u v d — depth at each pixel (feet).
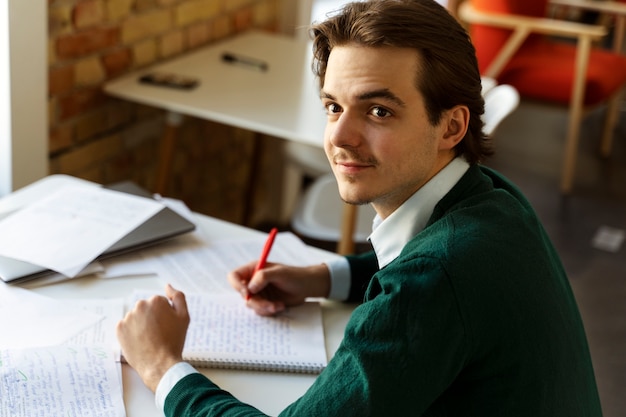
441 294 3.07
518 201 3.78
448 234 3.27
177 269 4.92
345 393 3.10
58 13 7.13
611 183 13.46
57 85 7.36
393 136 3.33
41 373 3.77
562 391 3.40
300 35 11.38
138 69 8.42
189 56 9.09
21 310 4.31
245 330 4.34
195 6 9.12
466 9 12.73
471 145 3.65
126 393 3.76
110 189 5.66
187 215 5.57
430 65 3.31
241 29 10.23
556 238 11.45
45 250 4.78
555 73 12.26
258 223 11.56
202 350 4.10
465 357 3.14
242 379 4.00
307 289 4.64
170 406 3.56
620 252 11.28
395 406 3.05
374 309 3.13
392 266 3.21
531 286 3.33
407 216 3.59
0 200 5.49
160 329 3.89
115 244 4.94
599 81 12.26
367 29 3.26
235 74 8.70
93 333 4.16
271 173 11.46
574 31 11.71
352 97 3.33
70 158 7.78
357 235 7.73
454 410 3.31
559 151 14.47
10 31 6.52
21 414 3.52
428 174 3.55
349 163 3.41
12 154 6.90
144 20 8.31
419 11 3.31
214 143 10.16
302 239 10.94
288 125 7.45
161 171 8.47
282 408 3.82
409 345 3.05
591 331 9.36
